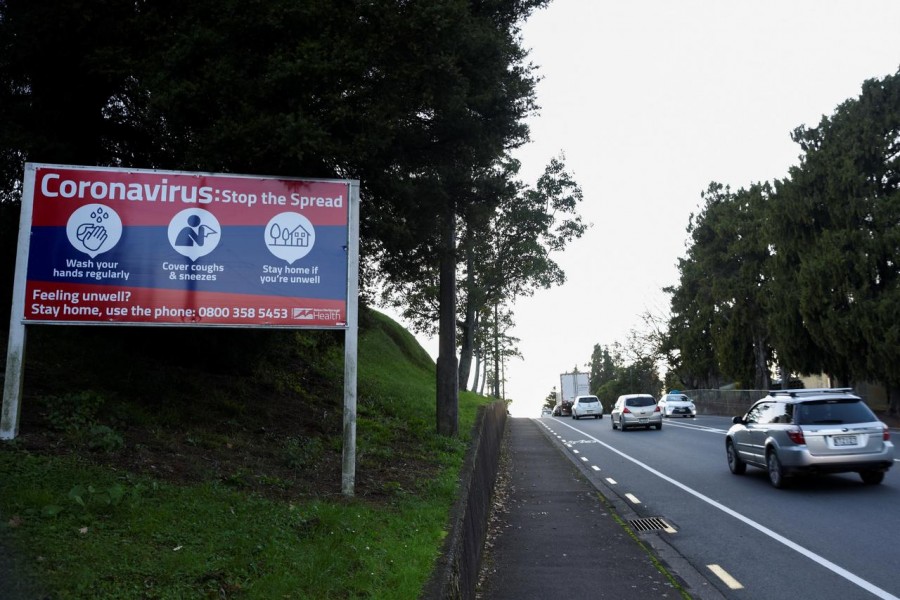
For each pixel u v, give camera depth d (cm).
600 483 1337
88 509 440
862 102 3075
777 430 1193
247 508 529
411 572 461
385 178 932
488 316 3591
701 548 790
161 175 724
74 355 874
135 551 391
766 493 1137
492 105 1060
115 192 713
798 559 725
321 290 738
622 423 2888
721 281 4409
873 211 2881
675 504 1076
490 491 1173
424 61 859
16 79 900
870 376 2897
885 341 2667
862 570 678
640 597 611
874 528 848
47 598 313
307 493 655
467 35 906
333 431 1030
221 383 1051
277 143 735
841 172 2978
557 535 869
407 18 827
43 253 690
